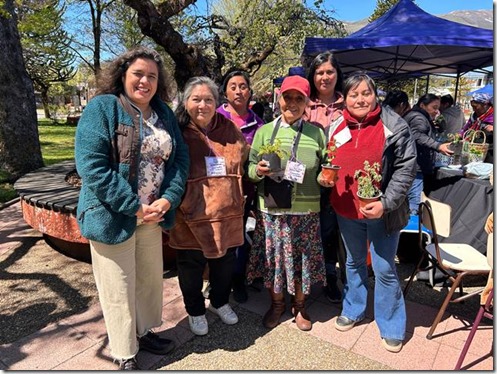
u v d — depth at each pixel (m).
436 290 3.25
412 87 19.73
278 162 2.35
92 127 1.81
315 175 2.45
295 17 8.82
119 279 2.02
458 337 2.57
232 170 2.42
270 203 2.44
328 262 3.02
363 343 2.51
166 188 2.09
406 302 3.04
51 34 15.01
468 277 3.50
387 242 2.39
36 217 3.69
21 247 4.17
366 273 2.67
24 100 6.61
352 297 2.67
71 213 3.36
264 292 3.22
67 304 3.01
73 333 2.61
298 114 2.42
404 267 3.72
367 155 2.31
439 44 4.67
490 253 2.22
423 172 4.12
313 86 2.88
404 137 2.22
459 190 3.67
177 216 2.40
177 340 2.54
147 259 2.23
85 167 1.77
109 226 1.90
